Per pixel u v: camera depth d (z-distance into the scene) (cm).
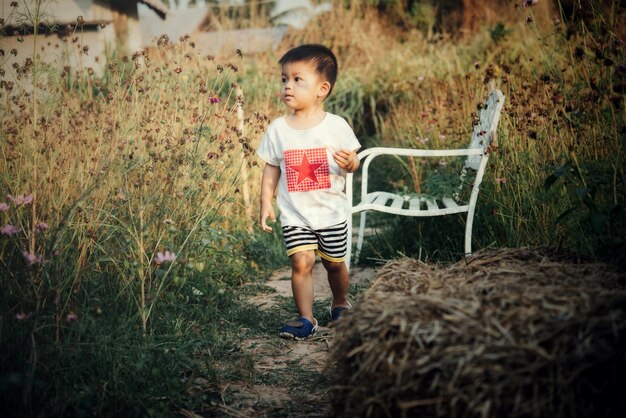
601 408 140
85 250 239
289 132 272
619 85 246
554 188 291
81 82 352
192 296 292
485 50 829
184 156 295
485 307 157
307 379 222
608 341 140
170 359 212
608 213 222
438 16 1346
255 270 383
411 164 518
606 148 275
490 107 349
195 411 197
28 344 199
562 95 303
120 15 1152
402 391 150
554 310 150
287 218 270
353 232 512
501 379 140
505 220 332
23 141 264
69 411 187
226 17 1319
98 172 251
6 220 227
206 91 345
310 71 266
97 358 206
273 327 280
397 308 161
